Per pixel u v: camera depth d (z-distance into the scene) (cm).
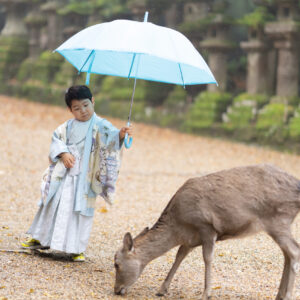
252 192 1136
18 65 7681
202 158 3866
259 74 5022
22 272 1315
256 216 1138
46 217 1423
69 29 7012
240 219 1131
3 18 9050
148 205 2333
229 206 1129
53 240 1383
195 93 5759
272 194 1131
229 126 4988
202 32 5556
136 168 3344
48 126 4841
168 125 5562
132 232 1867
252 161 3838
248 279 1402
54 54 7125
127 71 1520
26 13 8169
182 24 5631
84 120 1432
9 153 3478
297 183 1152
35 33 7525
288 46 4662
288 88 4772
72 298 1164
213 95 5294
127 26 1302
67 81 6744
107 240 1744
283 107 4669
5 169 2988
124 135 1402
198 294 1267
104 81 6312
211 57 5359
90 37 1308
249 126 4831
